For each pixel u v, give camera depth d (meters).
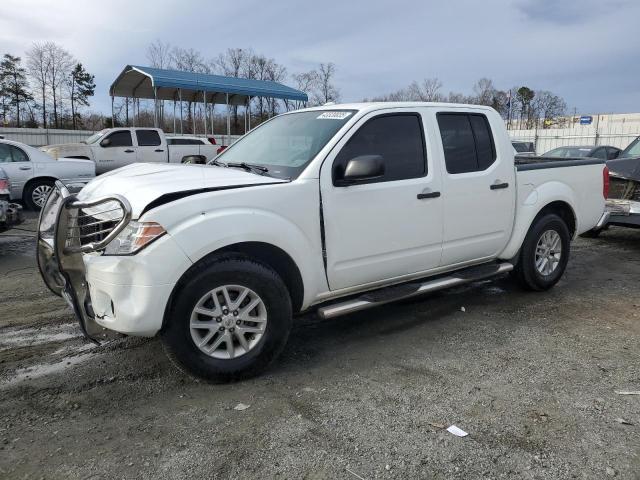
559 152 18.02
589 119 36.56
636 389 3.47
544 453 2.76
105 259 3.13
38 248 3.93
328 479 2.55
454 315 4.95
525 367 3.80
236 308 3.45
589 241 8.78
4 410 3.16
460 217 4.61
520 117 56.72
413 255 4.33
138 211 3.13
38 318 4.77
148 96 25.75
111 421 3.05
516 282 5.63
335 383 3.54
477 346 4.20
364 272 4.05
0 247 7.93
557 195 5.45
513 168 5.07
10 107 52.19
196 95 25.84
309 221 3.68
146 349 4.07
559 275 5.73
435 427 2.99
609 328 4.62
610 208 7.65
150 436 2.90
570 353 4.06
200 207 3.24
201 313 3.34
